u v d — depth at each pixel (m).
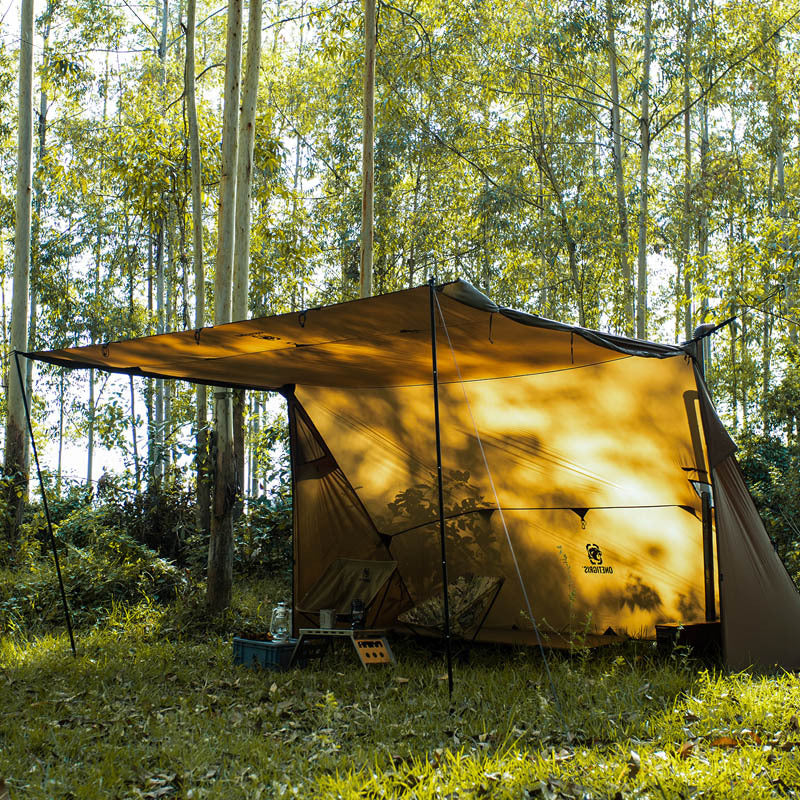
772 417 14.55
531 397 6.92
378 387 7.58
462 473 7.40
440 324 5.21
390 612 7.34
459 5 15.01
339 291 19.30
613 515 6.81
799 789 3.29
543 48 16.09
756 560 5.88
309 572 7.39
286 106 19.88
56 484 14.20
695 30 16.11
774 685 5.06
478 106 17.34
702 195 17.78
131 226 19.72
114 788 3.52
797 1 17.58
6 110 18.44
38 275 18.42
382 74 14.16
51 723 4.42
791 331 12.79
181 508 11.06
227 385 7.59
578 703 4.68
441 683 5.27
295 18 11.89
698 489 6.41
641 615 6.61
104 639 7.03
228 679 5.53
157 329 18.30
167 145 12.23
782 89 18.42
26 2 12.02
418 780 3.43
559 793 3.28
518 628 7.08
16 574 9.66
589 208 15.30
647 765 3.52
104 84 19.33
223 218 8.08
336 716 4.51
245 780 3.62
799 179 21.19
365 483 7.59
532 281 18.58
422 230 18.64
